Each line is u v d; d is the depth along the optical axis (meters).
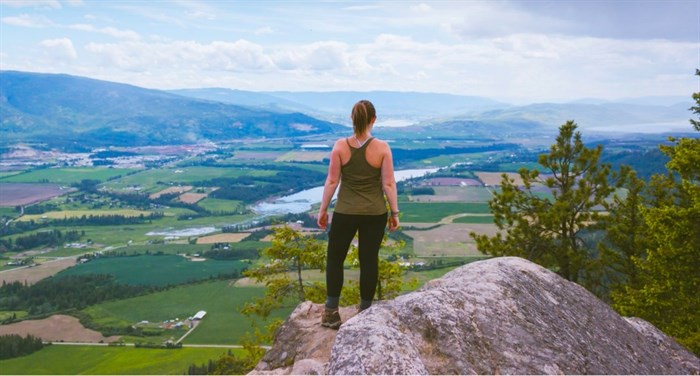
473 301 4.36
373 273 5.66
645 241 21.67
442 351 3.78
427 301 4.16
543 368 3.95
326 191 5.59
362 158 5.44
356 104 5.47
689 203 20.91
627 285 21.58
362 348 3.45
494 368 3.80
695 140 17.72
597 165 22.98
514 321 4.31
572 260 22.09
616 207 23.55
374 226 5.55
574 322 4.84
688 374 5.32
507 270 5.13
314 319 6.24
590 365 4.30
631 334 5.39
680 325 17.39
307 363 4.38
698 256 16.52
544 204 23.42
